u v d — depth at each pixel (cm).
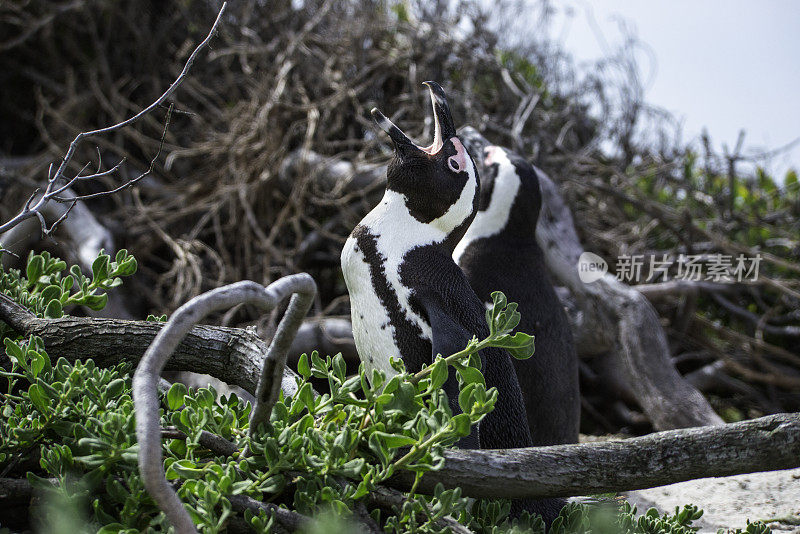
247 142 1021
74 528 270
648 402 788
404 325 426
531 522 342
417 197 443
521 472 315
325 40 1103
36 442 324
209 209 1072
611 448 322
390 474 289
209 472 276
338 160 1057
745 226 1099
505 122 1073
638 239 1070
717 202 1105
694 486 568
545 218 821
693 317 1016
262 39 1194
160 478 233
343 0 1113
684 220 1017
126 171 1124
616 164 1182
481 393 288
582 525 346
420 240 441
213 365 413
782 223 1180
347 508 278
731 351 1057
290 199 959
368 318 436
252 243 1059
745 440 309
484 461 315
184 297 953
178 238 1071
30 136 1281
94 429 306
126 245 1051
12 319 418
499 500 339
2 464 330
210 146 1036
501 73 1095
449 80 1121
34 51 1208
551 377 555
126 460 283
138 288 998
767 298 1109
